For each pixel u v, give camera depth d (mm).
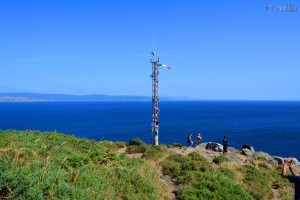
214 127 140375
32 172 11961
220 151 35875
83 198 11055
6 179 10617
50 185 10930
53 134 22812
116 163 16500
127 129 127250
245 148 39406
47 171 12289
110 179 14305
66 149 17484
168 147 34219
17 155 14102
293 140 99062
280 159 36219
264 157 35750
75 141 22547
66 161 14570
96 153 17312
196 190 16922
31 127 130875
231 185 18625
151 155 24078
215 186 17766
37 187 10555
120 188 13836
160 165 21547
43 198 10258
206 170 21234
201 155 28578
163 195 15945
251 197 17875
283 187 22562
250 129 133250
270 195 20484
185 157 24172
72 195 11000
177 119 194125
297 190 9617
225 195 16906
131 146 28891
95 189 12508
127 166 17078
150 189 14992
